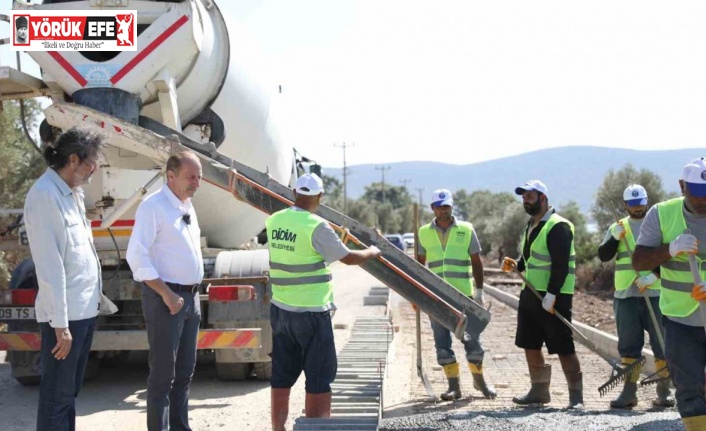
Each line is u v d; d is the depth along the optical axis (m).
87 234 4.56
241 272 7.69
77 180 4.47
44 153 4.48
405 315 15.22
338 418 5.10
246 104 7.96
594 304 18.39
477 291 7.75
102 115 6.23
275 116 8.62
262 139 8.31
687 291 4.54
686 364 4.56
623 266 6.92
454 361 7.40
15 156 13.09
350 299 18.81
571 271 6.65
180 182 4.81
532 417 5.89
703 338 4.57
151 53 6.51
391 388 7.93
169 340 4.70
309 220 5.11
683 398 4.58
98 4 6.50
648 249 4.64
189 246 4.83
